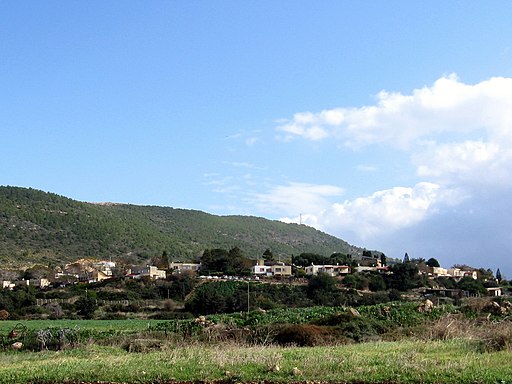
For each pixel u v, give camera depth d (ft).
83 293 302.66
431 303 135.54
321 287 293.43
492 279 408.87
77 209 580.71
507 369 54.95
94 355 81.41
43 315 248.11
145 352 83.20
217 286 287.07
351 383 52.95
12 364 72.59
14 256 424.87
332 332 96.07
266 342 91.15
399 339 91.76
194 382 55.26
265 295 272.72
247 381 54.44
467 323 97.35
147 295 302.45
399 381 52.47
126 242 536.01
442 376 53.11
